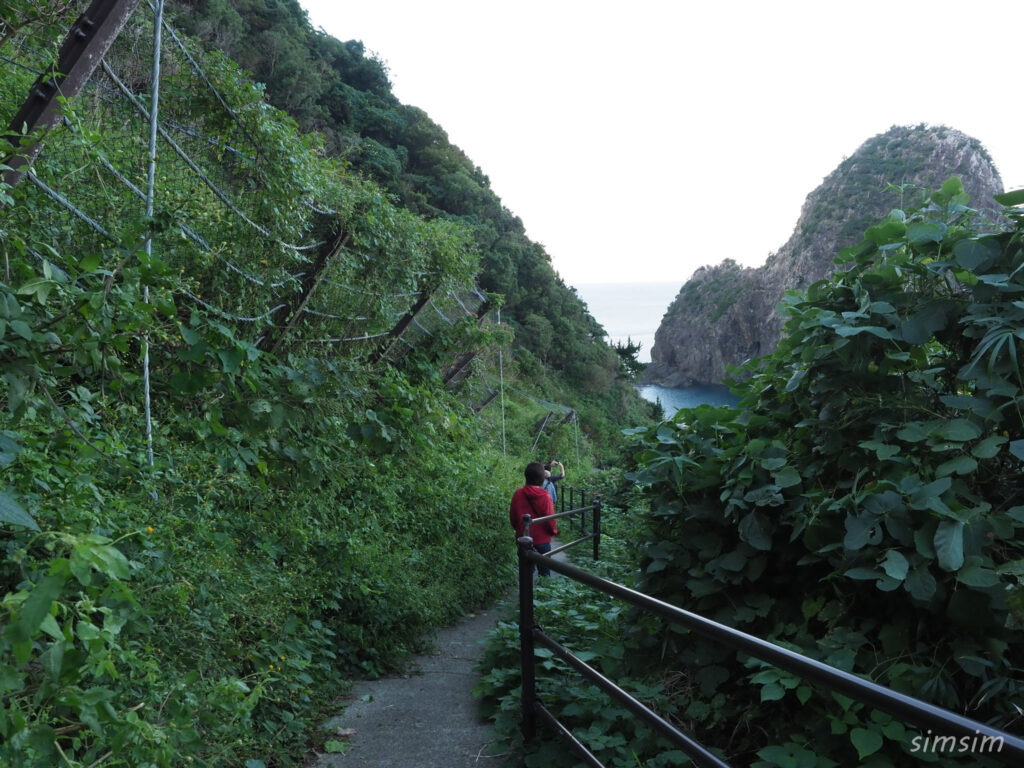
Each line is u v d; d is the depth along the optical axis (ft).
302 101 104.22
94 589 4.88
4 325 5.73
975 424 7.91
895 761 7.44
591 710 9.71
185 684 6.68
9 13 9.23
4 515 3.90
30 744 4.31
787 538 9.57
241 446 11.87
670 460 10.36
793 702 8.93
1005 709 7.05
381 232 20.17
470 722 11.29
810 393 9.77
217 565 10.40
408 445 15.39
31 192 10.00
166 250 11.84
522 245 149.79
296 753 9.68
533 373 119.03
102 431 9.43
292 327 17.31
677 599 10.62
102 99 13.07
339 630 14.16
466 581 21.33
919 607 7.73
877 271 9.11
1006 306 8.02
